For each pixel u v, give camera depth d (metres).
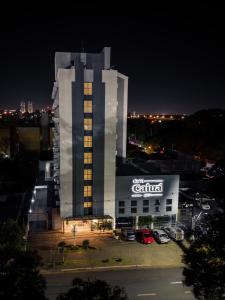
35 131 134.00
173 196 58.12
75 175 54.22
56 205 58.06
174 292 38.34
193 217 56.50
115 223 56.81
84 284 21.88
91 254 47.62
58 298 22.06
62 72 51.22
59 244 49.44
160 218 58.06
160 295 37.62
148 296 37.31
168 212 58.31
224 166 96.56
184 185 81.50
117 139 66.69
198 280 26.72
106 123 53.91
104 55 59.41
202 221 57.88
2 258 25.72
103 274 42.31
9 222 31.30
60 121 52.31
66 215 54.84
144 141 159.75
